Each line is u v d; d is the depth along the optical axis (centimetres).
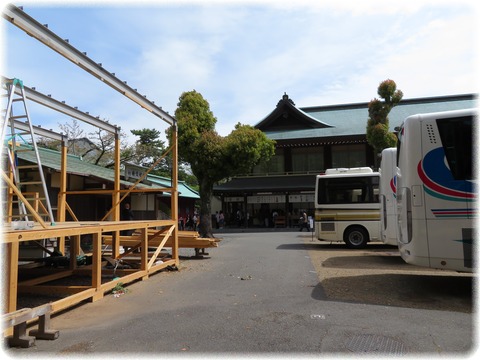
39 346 422
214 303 601
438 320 499
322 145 2941
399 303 587
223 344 422
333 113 3422
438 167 620
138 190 937
